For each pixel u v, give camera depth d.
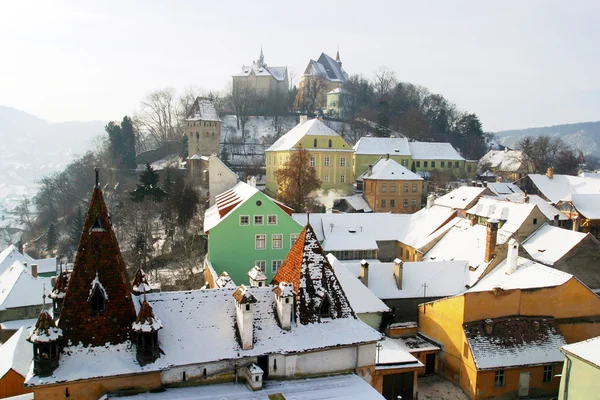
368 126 159.88
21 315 52.91
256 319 26.42
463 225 63.28
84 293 23.44
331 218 72.69
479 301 38.47
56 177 140.00
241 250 52.38
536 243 58.31
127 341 23.61
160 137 154.88
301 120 120.31
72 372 22.08
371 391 24.64
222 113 163.62
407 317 47.78
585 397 28.78
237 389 24.06
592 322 40.97
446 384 39.56
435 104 190.12
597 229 83.44
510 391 37.19
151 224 81.88
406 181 102.69
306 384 25.08
